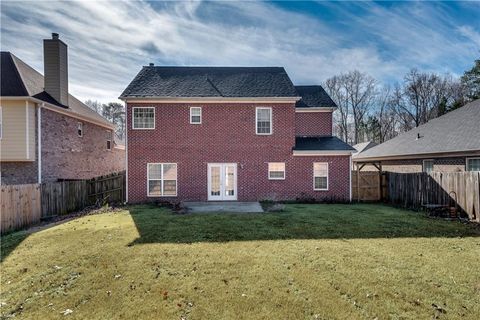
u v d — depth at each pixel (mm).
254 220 10117
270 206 13641
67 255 6582
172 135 15445
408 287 4852
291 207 13383
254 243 7355
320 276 5297
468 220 10203
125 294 4746
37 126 14500
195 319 4027
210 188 15562
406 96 47406
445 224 9539
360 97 49250
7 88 13953
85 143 19500
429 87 45281
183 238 7820
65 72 17141
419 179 13055
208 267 5766
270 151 15672
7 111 13891
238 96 15367
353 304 4344
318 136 18047
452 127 17516
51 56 16516
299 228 8938
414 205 13336
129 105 15297
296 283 5031
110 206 14039
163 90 15562
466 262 5973
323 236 8039
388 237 7945
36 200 10992
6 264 6207
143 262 6062
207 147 15547
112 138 23938
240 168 15617
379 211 12180
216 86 16109
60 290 4953
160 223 9672
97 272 5617
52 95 16422
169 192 15453
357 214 11398
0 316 4227
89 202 14633
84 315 4188
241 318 4035
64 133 16953
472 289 4781
